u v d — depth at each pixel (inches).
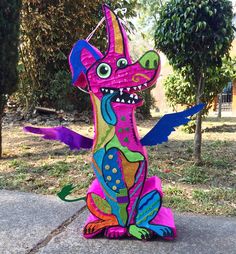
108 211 57.8
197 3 86.3
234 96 317.4
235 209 69.7
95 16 191.3
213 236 58.7
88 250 54.6
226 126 182.5
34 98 185.5
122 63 55.4
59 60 187.6
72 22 184.7
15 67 108.0
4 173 95.8
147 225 57.2
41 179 90.1
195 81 96.4
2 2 102.5
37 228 62.5
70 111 184.7
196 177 88.5
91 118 181.8
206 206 71.1
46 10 181.0
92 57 56.0
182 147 125.3
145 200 57.2
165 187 81.7
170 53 93.8
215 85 119.0
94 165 57.1
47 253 53.9
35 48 183.5
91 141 58.7
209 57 90.6
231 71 124.5
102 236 58.7
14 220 66.0
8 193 81.1
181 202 72.9
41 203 74.6
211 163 101.4
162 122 56.3
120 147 56.1
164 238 57.0
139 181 56.9
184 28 87.6
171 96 151.0
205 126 183.3
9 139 139.2
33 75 185.9
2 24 102.8
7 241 57.8
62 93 183.2
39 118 179.2
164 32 91.7
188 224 63.3
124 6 197.3
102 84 55.8
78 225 63.7
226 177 90.1
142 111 204.5
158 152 116.7
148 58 54.9
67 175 92.6
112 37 55.5
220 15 87.7
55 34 182.5
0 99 107.5
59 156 112.5
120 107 55.9
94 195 58.0
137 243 56.4
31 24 178.7
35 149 122.6
